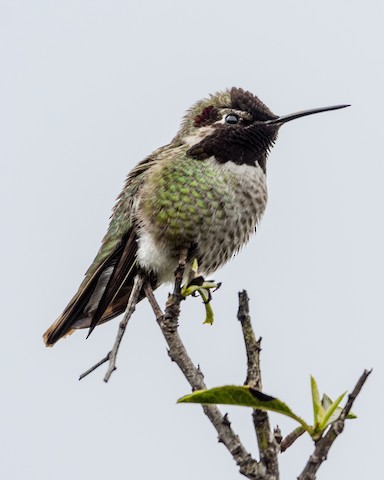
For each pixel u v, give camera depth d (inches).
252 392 216.8
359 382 207.8
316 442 221.6
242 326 230.1
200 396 214.5
